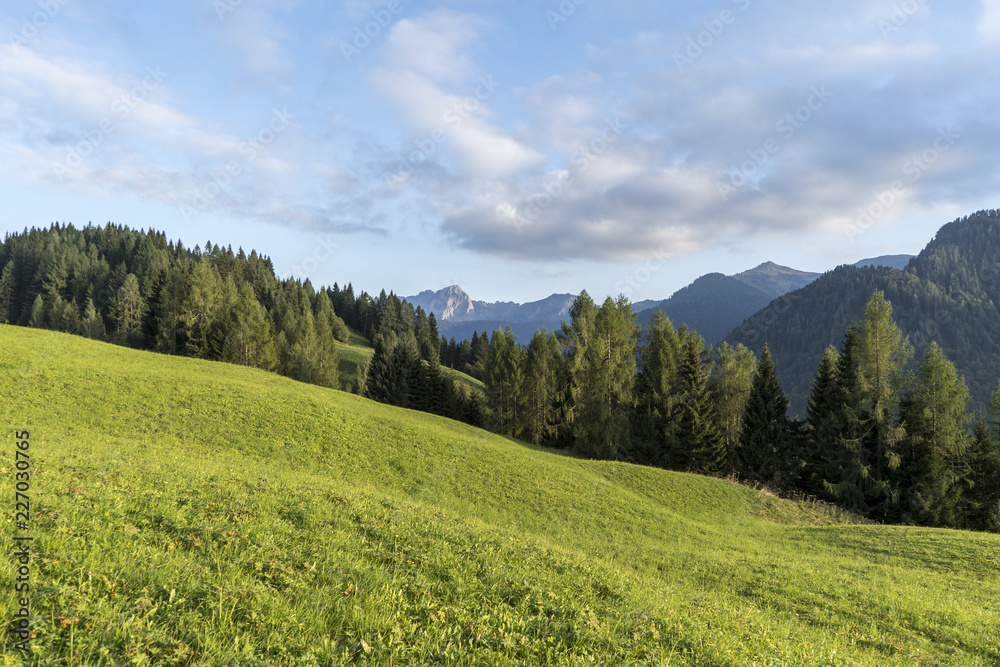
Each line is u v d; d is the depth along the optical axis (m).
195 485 13.56
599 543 22.34
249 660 5.82
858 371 50.19
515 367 78.00
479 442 37.69
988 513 45.66
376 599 8.30
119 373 33.16
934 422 46.97
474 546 12.98
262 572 8.62
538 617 8.53
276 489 14.92
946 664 11.02
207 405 31.05
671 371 62.97
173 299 93.44
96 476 13.01
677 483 38.53
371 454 29.56
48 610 5.96
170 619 6.38
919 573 20.48
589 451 60.22
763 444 59.25
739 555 22.03
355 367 120.88
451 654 6.81
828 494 52.38
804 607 14.63
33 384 28.72
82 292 133.25
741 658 8.10
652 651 7.84
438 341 177.88
